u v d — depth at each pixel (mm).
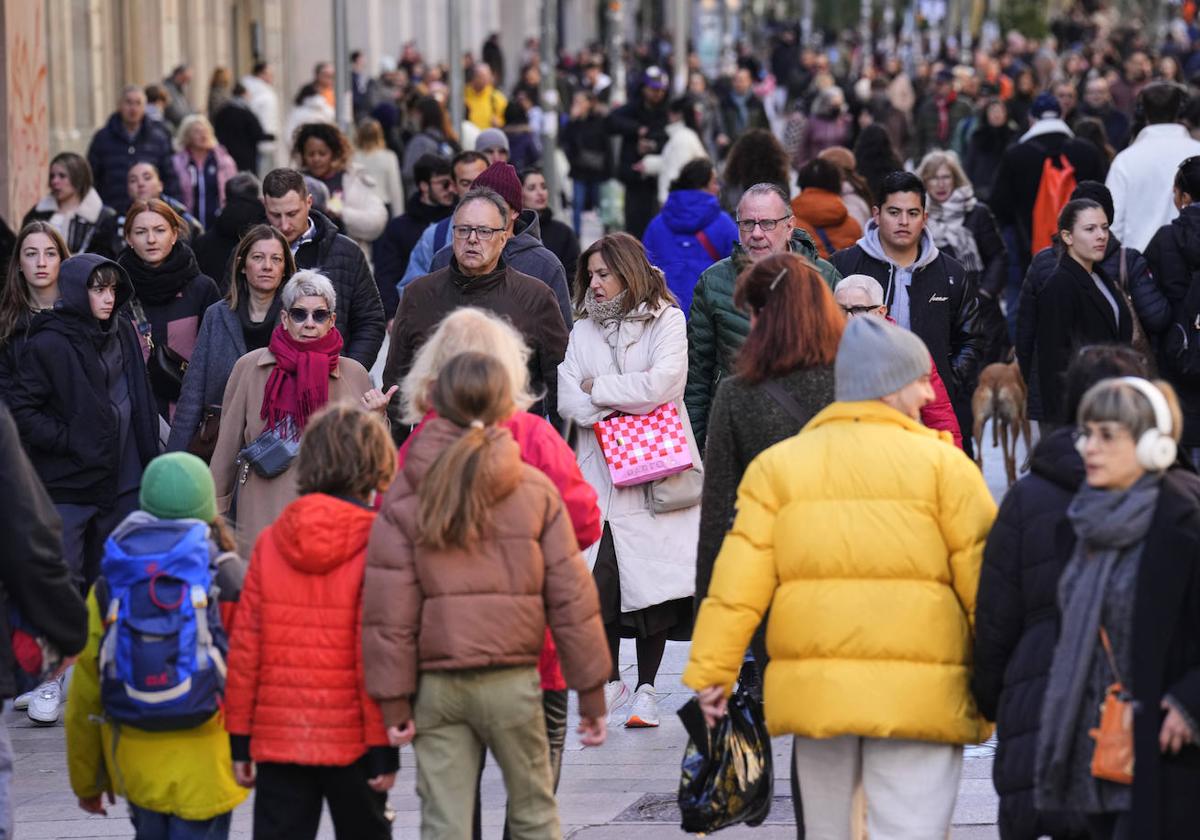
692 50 148125
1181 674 13430
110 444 23750
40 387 23531
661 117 62500
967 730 14898
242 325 23891
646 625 22719
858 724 14727
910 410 15344
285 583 15422
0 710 16453
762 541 15172
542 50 84938
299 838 15664
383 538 15188
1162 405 13555
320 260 26266
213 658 15789
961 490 14906
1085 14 184000
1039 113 41594
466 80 109688
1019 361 28547
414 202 35719
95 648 16250
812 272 17328
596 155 74375
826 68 112625
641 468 22078
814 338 17125
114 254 34812
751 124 69312
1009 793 14273
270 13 109625
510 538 15164
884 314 22016
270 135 66000
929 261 25234
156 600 15664
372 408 21734
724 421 17406
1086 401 13688
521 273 23016
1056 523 14234
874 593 14859
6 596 16297
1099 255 27016
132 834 20000
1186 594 13445
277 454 21672
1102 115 57938
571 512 16891
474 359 15398
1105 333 27047
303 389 21891
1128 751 13508
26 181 47594
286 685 15367
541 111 87625
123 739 16062
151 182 37281
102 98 79062
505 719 15297
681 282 30438
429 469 15055
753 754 16625
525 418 17031
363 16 122188
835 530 14922
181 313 26188
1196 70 89125
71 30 76250
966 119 66812
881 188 25141
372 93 90062
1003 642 14445
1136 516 13539
